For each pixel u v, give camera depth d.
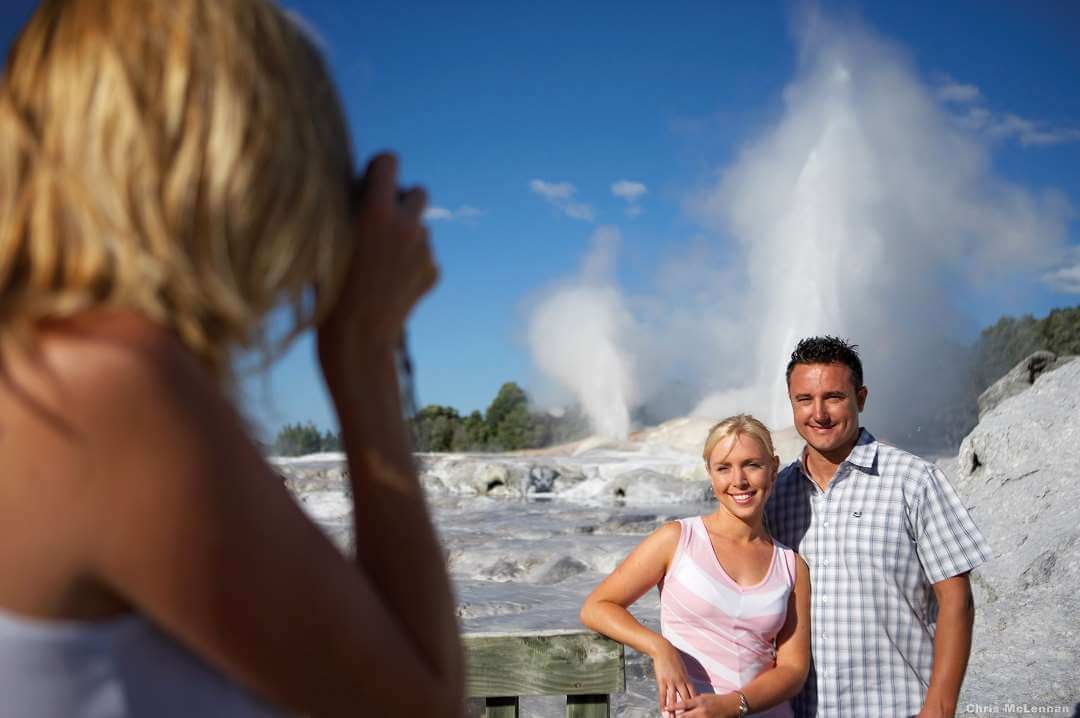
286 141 0.71
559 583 7.94
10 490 0.60
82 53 0.69
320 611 0.67
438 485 17.70
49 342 0.62
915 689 2.94
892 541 2.95
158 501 0.61
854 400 3.07
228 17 0.72
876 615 2.94
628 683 4.91
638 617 6.19
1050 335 38.84
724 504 2.95
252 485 0.65
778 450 16.34
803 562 2.97
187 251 0.66
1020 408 7.08
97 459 0.60
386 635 0.71
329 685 0.68
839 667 2.96
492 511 13.43
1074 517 5.75
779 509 3.18
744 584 2.88
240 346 0.73
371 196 0.81
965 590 2.92
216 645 0.63
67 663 0.62
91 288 0.64
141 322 0.65
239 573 0.63
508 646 2.43
